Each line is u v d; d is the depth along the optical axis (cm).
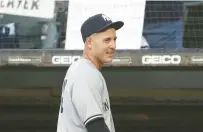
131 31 1681
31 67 1691
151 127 2153
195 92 1966
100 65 1053
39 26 1761
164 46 1764
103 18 1024
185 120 2152
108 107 1027
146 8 1761
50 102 1995
